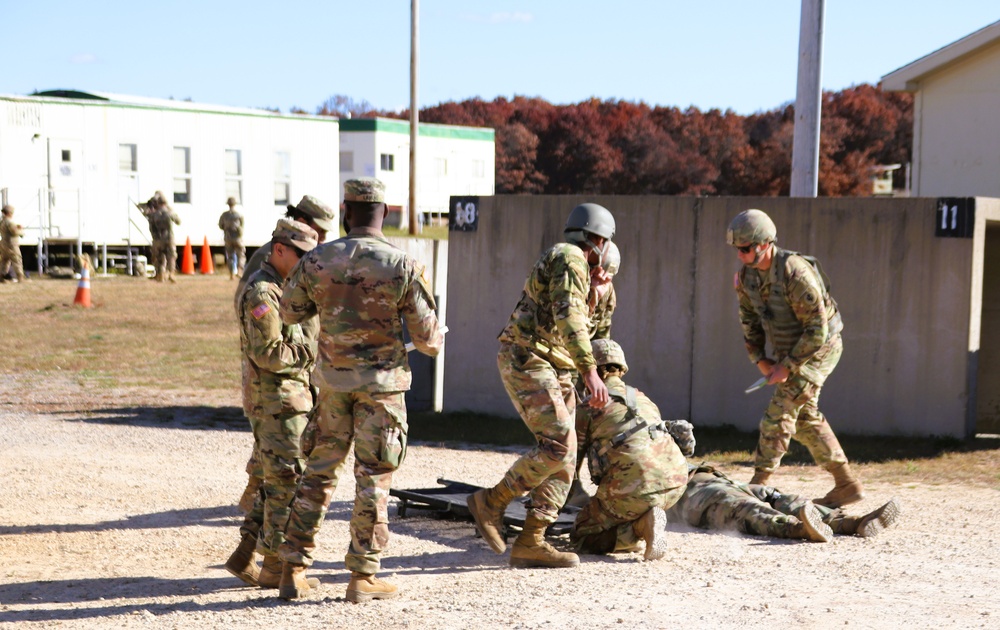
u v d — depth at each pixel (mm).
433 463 12750
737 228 9672
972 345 13734
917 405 13938
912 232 13852
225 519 9781
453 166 66000
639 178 90562
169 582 7684
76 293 31031
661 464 8258
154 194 39062
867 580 7551
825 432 9930
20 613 6855
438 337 7086
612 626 6383
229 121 42188
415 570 8016
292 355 7250
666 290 15164
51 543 8852
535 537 8031
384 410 6953
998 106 23156
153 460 12672
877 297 14070
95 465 12273
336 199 46000
